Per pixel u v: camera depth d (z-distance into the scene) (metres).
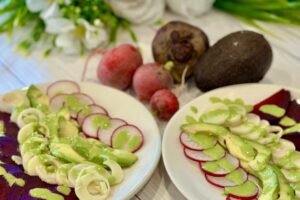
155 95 0.64
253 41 0.63
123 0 0.79
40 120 0.62
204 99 0.63
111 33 0.80
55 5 0.75
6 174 0.56
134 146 0.59
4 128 0.62
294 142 0.59
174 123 0.60
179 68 0.68
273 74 0.71
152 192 0.57
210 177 0.55
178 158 0.57
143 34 0.80
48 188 0.54
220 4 0.83
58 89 0.67
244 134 0.60
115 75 0.67
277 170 0.55
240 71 0.63
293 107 0.62
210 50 0.65
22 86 0.73
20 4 0.82
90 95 0.66
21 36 0.82
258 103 0.63
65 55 0.77
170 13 0.84
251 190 0.54
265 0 0.79
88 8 0.76
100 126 0.62
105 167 0.56
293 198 0.52
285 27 0.79
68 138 0.59
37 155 0.57
